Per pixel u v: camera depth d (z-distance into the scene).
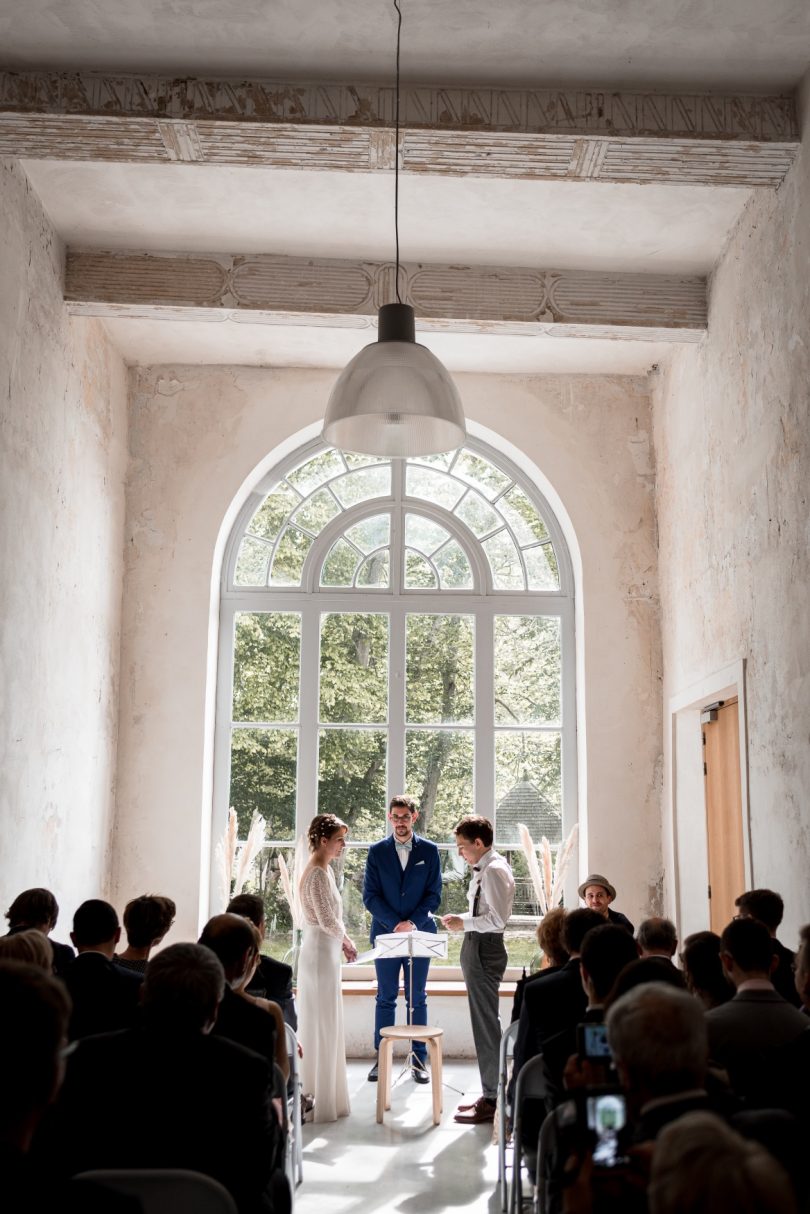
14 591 5.48
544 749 8.05
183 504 7.85
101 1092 2.36
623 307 6.63
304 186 5.80
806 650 5.00
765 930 3.18
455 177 5.44
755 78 5.02
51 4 4.55
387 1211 4.47
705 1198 1.25
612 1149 1.81
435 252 6.49
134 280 6.42
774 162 5.20
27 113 4.95
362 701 8.09
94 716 7.02
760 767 5.60
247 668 8.09
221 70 4.96
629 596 7.88
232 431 7.95
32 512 5.77
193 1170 2.33
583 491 7.98
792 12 4.58
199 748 7.62
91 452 6.94
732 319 6.15
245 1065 2.43
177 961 2.49
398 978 7.08
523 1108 3.78
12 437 5.47
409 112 5.00
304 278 6.54
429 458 8.37
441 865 7.89
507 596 8.21
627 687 7.79
